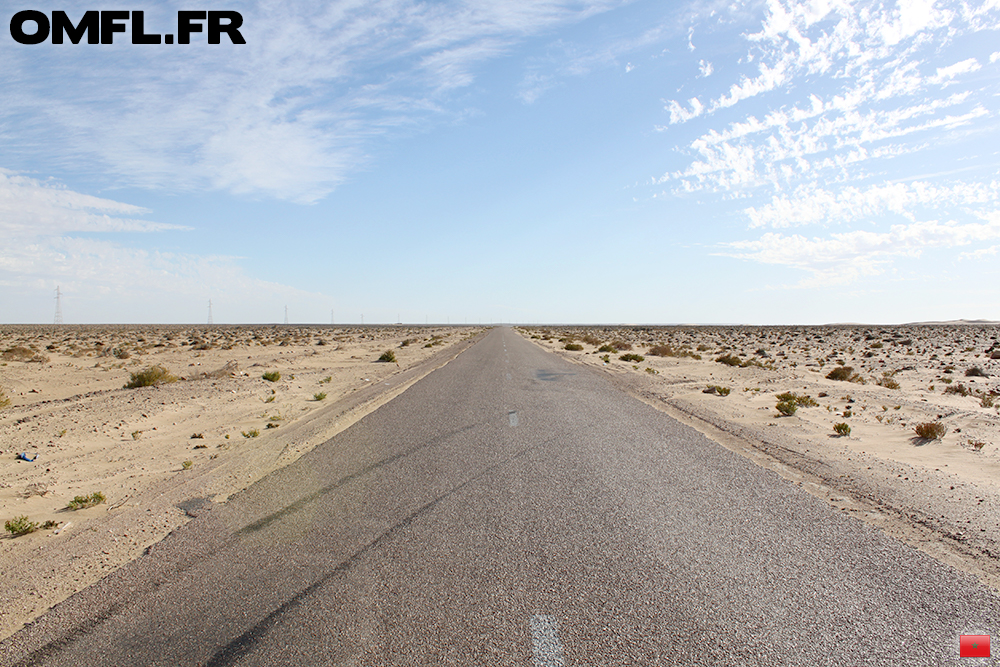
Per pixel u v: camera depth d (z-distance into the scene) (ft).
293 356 108.37
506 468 25.67
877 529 18.07
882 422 39.22
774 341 192.44
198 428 36.99
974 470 26.08
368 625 11.85
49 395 54.54
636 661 10.57
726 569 14.90
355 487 22.62
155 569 14.90
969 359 104.58
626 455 28.48
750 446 31.14
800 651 11.00
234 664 10.44
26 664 10.63
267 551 16.05
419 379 66.23
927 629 11.91
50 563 15.61
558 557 15.61
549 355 115.44
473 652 10.81
